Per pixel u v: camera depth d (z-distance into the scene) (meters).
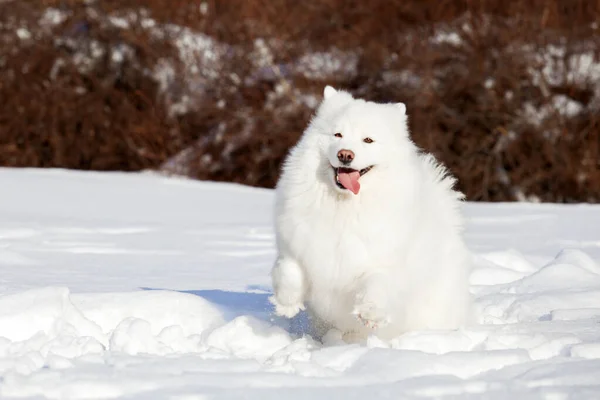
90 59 50.84
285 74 49.53
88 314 10.04
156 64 50.22
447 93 46.41
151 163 49.66
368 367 7.67
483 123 45.78
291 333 9.85
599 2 47.38
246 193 33.59
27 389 6.86
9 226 21.23
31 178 33.78
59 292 9.38
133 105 50.31
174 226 23.17
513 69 45.91
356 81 48.44
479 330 9.03
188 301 10.46
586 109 45.75
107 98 50.19
